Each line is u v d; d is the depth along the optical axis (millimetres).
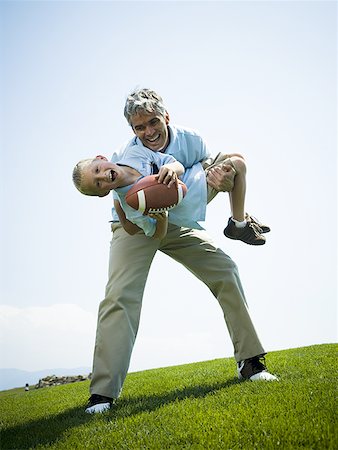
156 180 3820
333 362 5535
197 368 7539
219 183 4559
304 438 2770
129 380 7242
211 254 4809
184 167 4570
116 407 4234
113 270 4500
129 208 4105
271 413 3240
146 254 4555
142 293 4535
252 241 5105
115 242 4648
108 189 3996
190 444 2908
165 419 3441
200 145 4613
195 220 4391
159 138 4371
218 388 4512
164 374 7371
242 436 2896
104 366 4262
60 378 14961
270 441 2762
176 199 3844
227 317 4793
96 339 4387
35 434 3736
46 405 5785
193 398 4121
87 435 3381
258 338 4734
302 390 3805
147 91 4285
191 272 4980
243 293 4848
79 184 4082
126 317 4348
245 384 4355
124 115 4352
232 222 4992
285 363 5773
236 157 4703
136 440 3121
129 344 4348
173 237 4723
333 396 3555
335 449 2598
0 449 3420
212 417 3324
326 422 2932
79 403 5223
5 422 4734
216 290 4832
